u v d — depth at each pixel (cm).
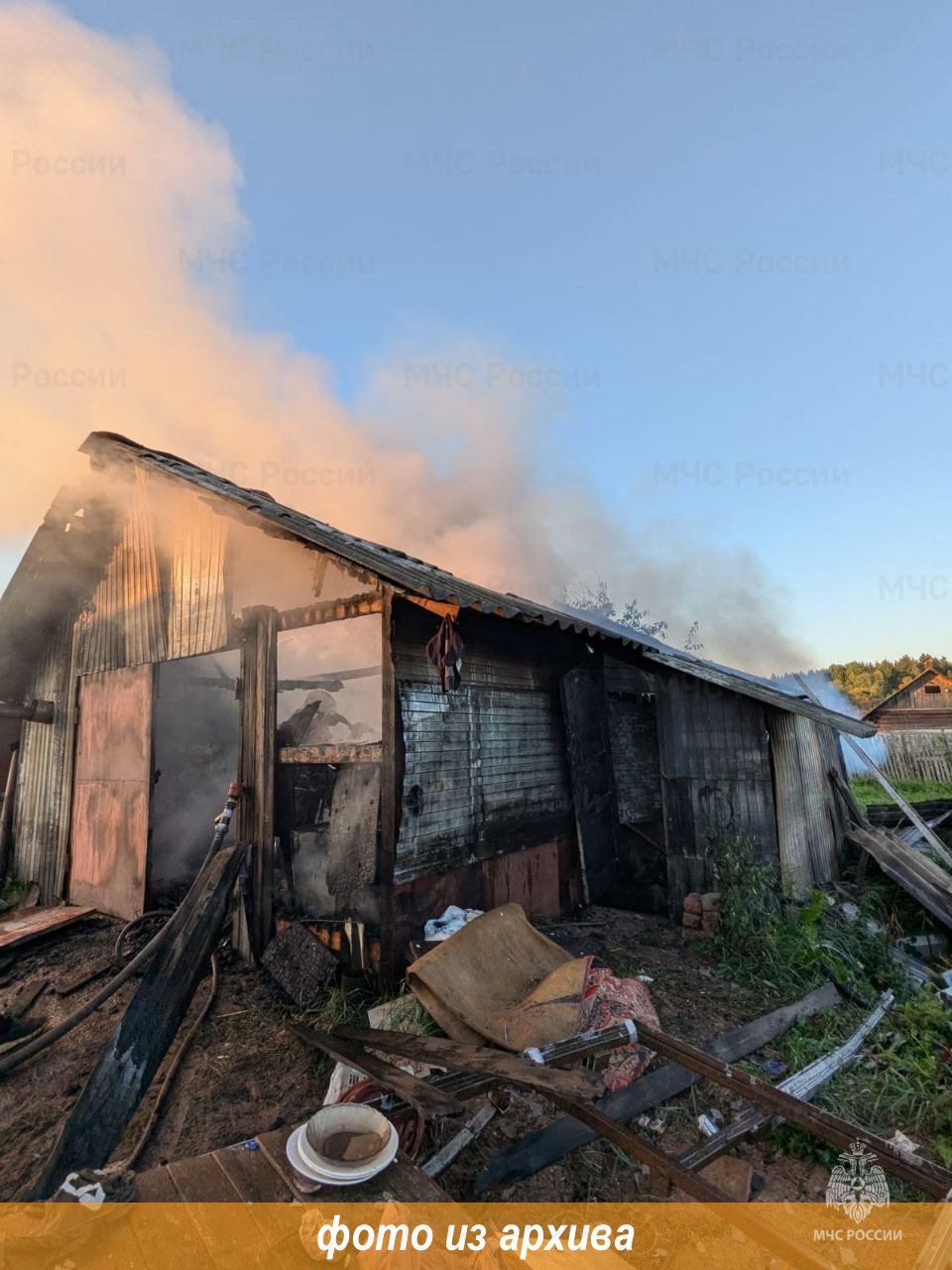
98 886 763
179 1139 350
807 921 615
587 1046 324
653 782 838
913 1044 438
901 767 1936
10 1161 342
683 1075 386
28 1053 442
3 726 988
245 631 647
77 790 824
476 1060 329
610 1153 326
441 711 586
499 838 643
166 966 452
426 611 573
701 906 645
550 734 750
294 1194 204
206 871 557
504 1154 318
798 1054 425
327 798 756
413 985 437
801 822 722
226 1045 451
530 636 728
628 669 873
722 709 741
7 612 867
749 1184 305
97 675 820
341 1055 367
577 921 707
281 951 557
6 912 835
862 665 5759
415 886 532
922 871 719
